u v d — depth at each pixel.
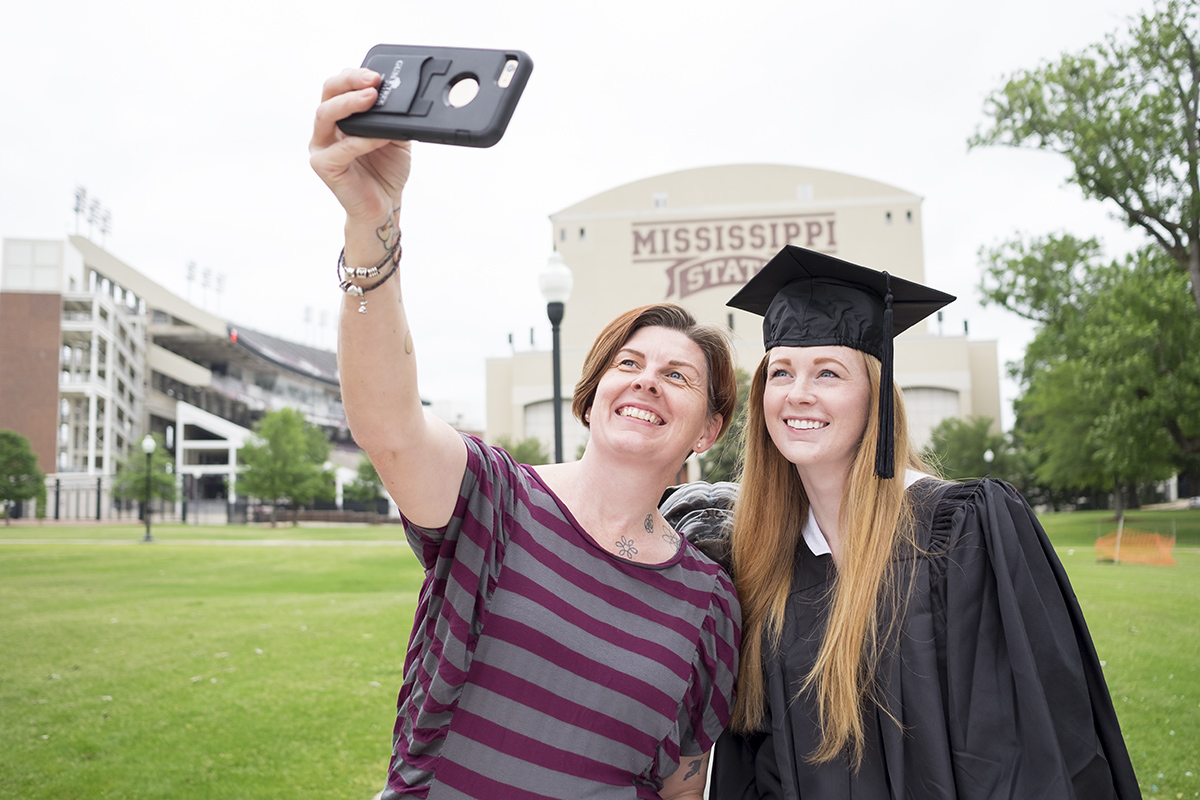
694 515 2.23
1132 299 20.03
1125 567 14.18
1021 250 22.45
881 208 53.75
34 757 4.36
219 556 18.78
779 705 1.84
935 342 47.62
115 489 42.31
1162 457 22.61
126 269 67.25
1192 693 5.17
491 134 1.04
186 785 3.97
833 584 1.87
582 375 1.87
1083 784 1.55
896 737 1.67
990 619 1.67
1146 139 17.23
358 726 4.93
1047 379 28.20
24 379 51.91
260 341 80.06
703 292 53.75
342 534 31.23
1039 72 17.50
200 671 6.39
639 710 1.57
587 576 1.62
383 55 1.15
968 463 37.03
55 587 12.42
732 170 54.69
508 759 1.49
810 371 1.88
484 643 1.52
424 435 1.43
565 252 54.81
